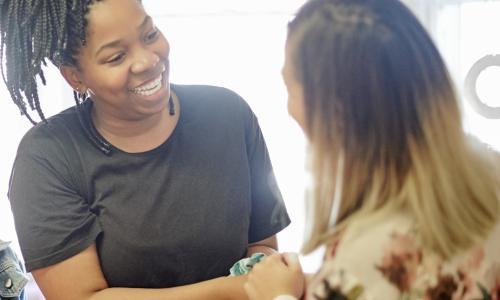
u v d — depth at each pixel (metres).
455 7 2.72
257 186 1.58
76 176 1.42
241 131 1.54
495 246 0.96
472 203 0.93
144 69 1.32
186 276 1.48
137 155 1.44
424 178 0.91
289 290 1.12
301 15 0.97
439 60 0.94
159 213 1.44
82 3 1.30
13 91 1.45
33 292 2.68
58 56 1.37
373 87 0.91
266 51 2.86
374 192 0.92
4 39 1.40
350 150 0.93
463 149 0.94
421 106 0.91
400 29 0.93
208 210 1.47
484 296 0.94
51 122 1.45
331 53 0.92
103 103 1.38
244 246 1.53
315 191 0.95
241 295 1.35
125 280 1.45
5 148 2.89
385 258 0.89
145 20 1.33
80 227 1.39
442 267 0.91
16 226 1.41
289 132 2.90
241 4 2.84
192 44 2.88
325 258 0.93
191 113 1.51
